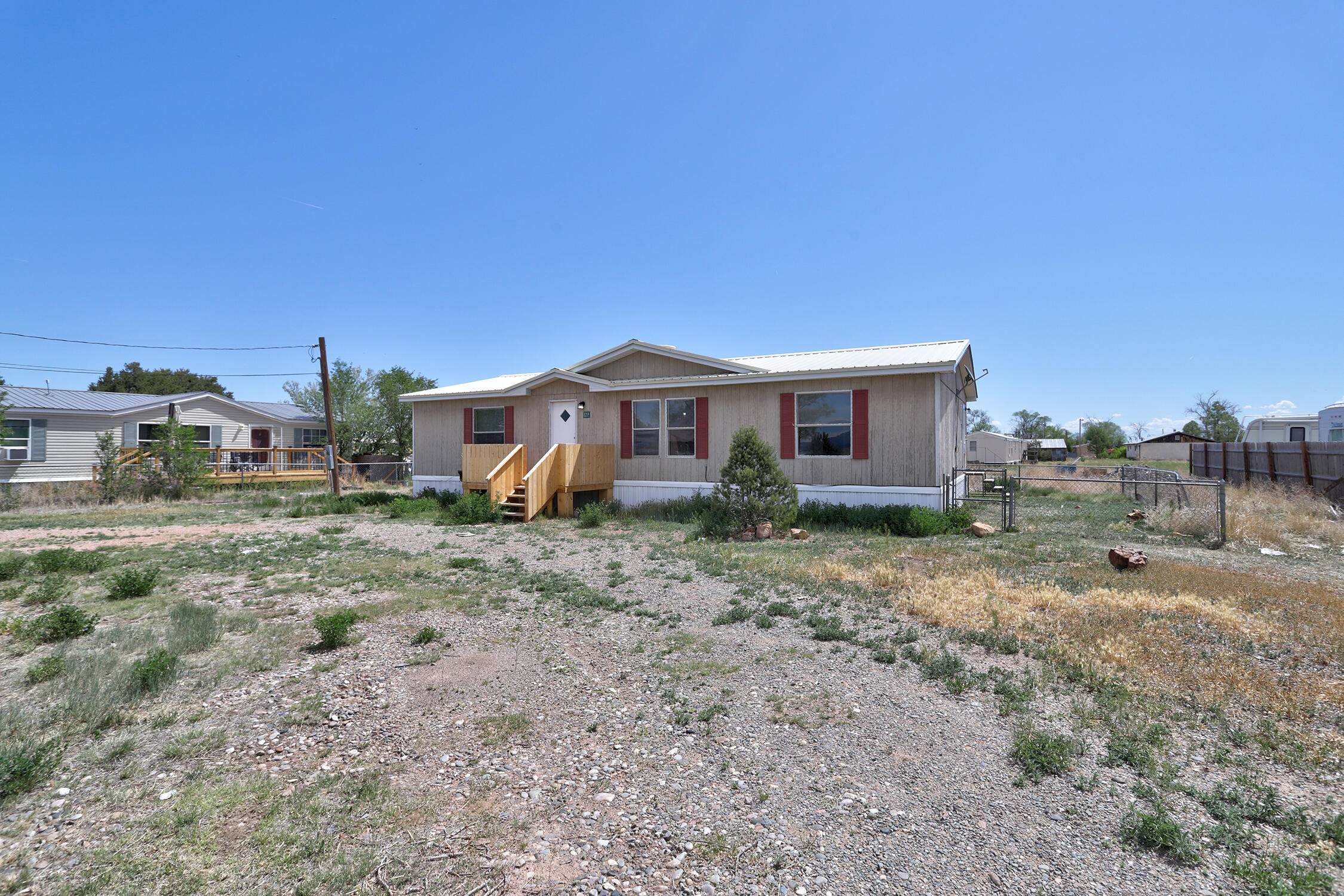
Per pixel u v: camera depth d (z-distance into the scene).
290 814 3.03
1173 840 2.69
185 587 7.51
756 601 6.71
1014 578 7.47
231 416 26.91
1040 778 3.27
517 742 3.75
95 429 22.47
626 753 3.61
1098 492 20.34
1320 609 6.02
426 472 18.42
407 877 2.60
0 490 18.23
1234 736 3.65
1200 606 6.01
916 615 6.08
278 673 4.82
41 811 3.05
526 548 10.22
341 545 10.52
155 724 3.94
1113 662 4.74
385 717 4.09
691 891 2.51
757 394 13.85
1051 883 2.52
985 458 42.25
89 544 10.70
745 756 3.56
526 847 2.80
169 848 2.77
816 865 2.65
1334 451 14.27
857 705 4.18
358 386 31.64
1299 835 2.79
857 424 12.81
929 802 3.09
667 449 15.02
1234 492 16.16
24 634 5.38
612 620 6.14
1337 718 3.87
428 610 6.51
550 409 16.50
